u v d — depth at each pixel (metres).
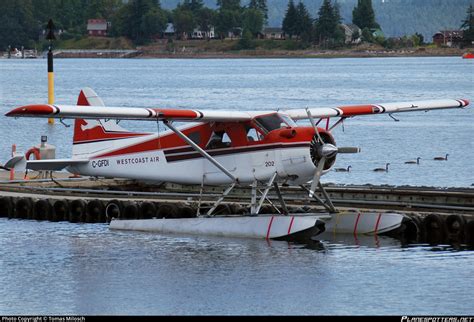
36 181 69.94
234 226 55.16
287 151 52.56
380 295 43.56
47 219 62.44
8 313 41.34
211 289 44.66
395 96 183.50
